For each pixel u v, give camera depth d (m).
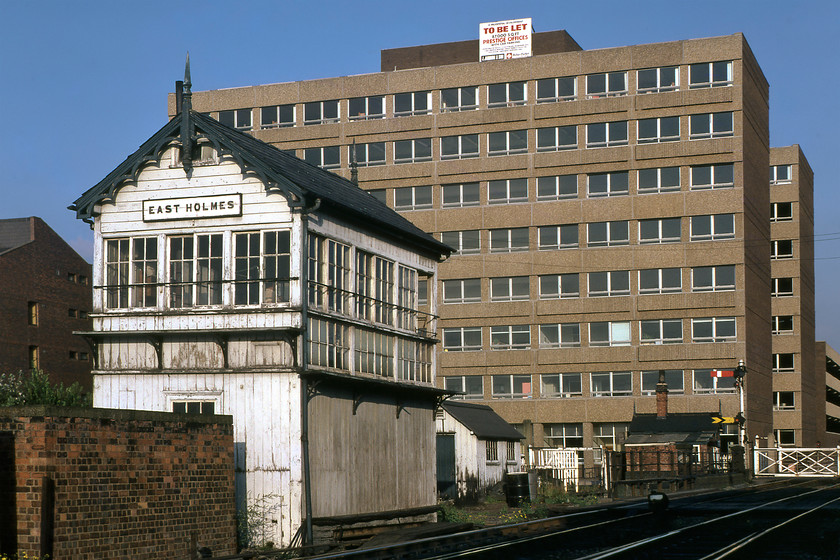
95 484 18.09
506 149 72.75
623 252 70.06
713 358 68.06
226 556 19.94
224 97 77.31
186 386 25.59
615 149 70.31
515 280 72.25
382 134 74.56
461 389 72.69
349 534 26.25
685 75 69.81
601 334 70.38
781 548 17.23
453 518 31.78
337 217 27.22
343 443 26.81
